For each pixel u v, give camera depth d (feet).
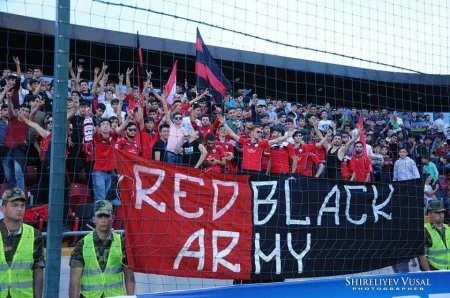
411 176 30.86
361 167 29.94
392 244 19.24
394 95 37.37
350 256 18.42
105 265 14.89
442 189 32.73
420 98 37.37
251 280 16.75
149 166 15.65
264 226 17.02
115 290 14.96
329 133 30.55
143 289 19.07
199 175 16.25
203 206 16.22
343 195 18.49
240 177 16.84
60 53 13.19
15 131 22.38
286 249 17.29
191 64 37.68
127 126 24.95
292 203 17.54
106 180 21.53
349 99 38.11
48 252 13.04
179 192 15.93
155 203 15.61
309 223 17.78
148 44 35.53
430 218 20.72
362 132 30.73
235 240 16.56
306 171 28.68
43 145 21.59
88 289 14.70
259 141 27.53
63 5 13.24
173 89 31.55
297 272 17.39
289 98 38.99
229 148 27.58
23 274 14.05
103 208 14.82
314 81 38.27
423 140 37.17
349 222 18.51
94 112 27.45
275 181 17.37
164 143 25.67
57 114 13.15
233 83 35.78
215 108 30.83
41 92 26.71
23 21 30.48
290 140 29.60
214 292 14.84
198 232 16.07
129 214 15.30
